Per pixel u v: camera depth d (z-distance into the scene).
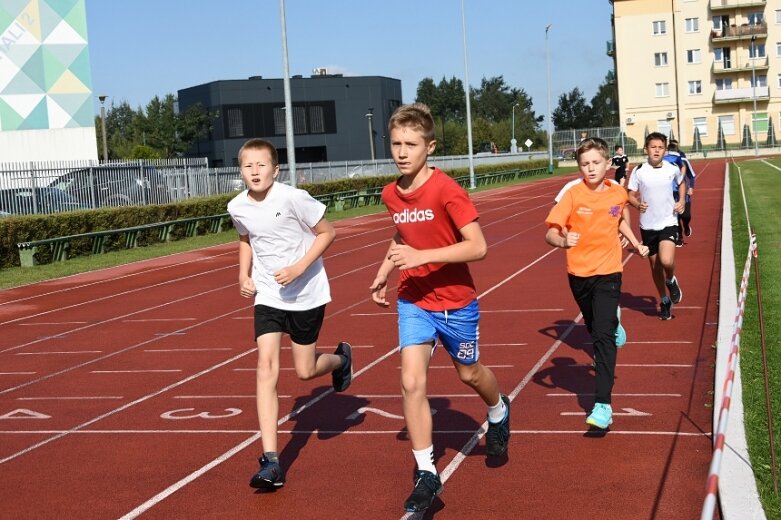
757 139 79.81
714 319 9.96
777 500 4.57
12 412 7.76
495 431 5.49
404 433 6.46
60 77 34.94
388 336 10.31
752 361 7.41
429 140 4.85
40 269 20.95
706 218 22.47
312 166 45.91
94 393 8.34
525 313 11.28
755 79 77.38
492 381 5.32
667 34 82.00
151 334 11.46
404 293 4.96
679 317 10.20
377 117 78.12
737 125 81.75
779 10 80.00
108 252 24.94
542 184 53.03
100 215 24.97
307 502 5.16
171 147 76.75
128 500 5.36
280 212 5.54
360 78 77.25
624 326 9.87
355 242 23.62
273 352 5.54
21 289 17.42
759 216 21.05
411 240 4.97
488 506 4.95
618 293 6.45
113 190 29.27
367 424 6.74
